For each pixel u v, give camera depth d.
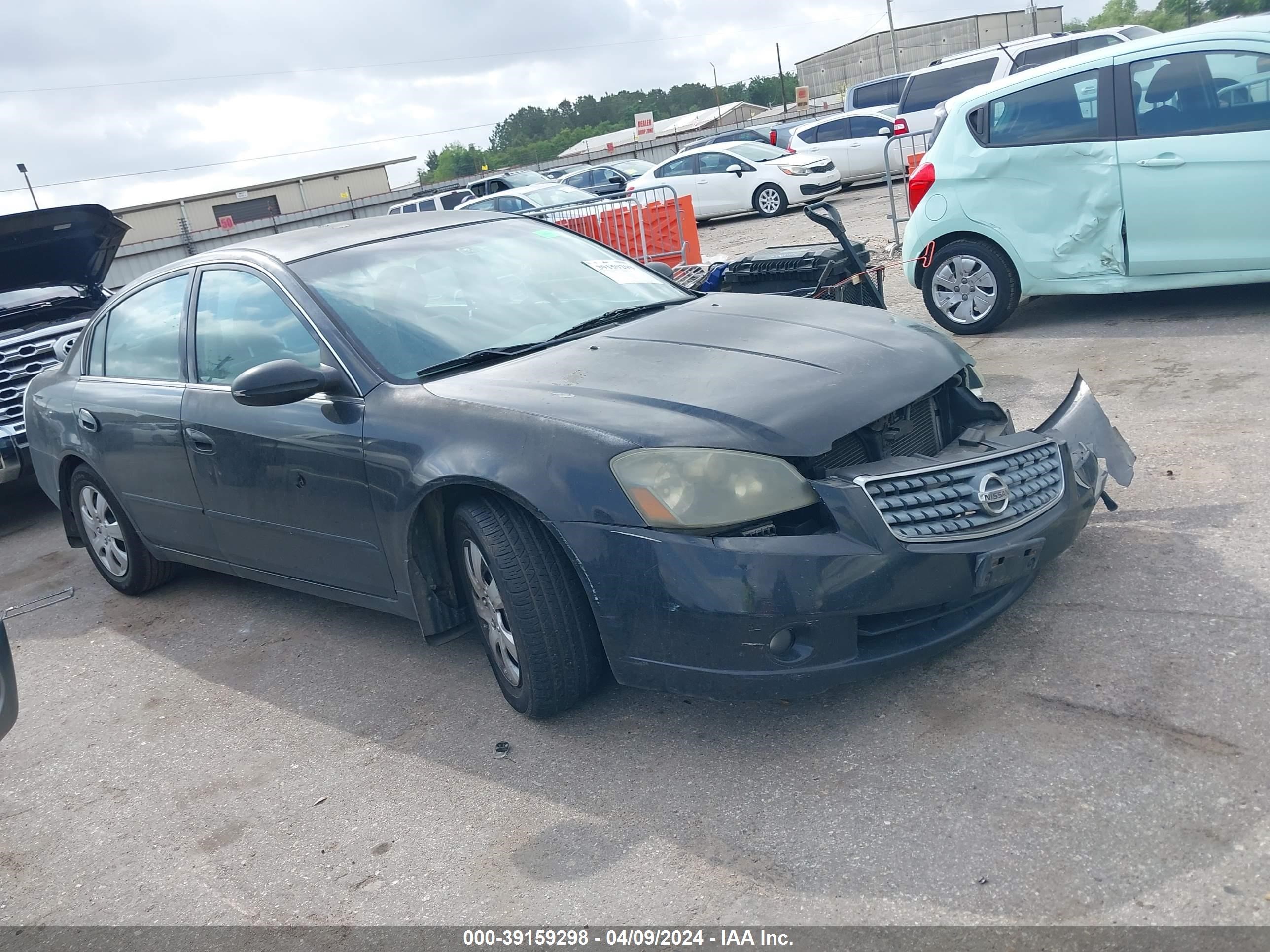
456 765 3.34
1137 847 2.40
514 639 3.27
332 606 4.88
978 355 6.82
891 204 10.93
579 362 3.50
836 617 2.80
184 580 5.59
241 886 2.96
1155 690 2.95
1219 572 3.51
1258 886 2.23
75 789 3.68
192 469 4.38
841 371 3.26
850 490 2.87
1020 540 2.98
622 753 3.20
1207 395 5.23
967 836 2.55
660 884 2.62
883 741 2.98
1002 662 3.25
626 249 11.42
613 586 2.97
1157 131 6.40
